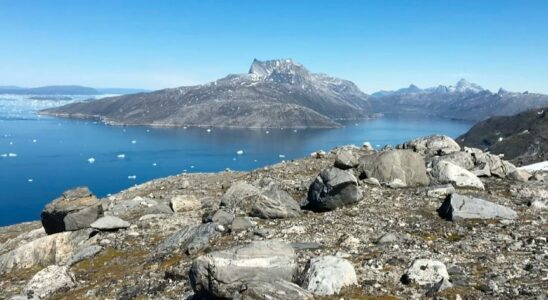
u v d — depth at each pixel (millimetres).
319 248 22422
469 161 39344
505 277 16750
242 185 36750
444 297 14805
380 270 18109
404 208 29625
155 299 19438
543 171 43875
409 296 15234
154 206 39375
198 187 51406
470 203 26938
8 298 22781
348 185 30906
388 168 36469
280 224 28203
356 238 23500
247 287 14992
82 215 33000
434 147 45438
